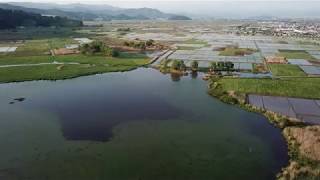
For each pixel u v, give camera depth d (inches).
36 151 1722.4
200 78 3447.3
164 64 4005.9
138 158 1667.1
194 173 1530.5
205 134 1958.7
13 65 3816.4
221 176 1505.9
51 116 2224.4
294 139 1843.0
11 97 2645.2
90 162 1620.3
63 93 2780.5
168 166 1593.3
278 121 2133.4
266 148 1776.6
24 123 2095.2
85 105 2466.8
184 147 1786.4
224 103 2551.7
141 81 3272.6
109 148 1768.0
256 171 1545.3
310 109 2427.4
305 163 1574.8
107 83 3159.5
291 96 2736.2
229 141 1862.7
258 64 4202.8
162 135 1940.2
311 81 3225.9
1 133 1936.5
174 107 2445.9
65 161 1626.5
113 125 2081.7
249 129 2037.4
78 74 3452.3
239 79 3277.6
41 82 3149.6
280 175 1485.0
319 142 1760.6
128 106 2458.2
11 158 1647.4
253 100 2628.0
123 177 1494.8
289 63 4355.3
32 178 1477.6
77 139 1872.5
